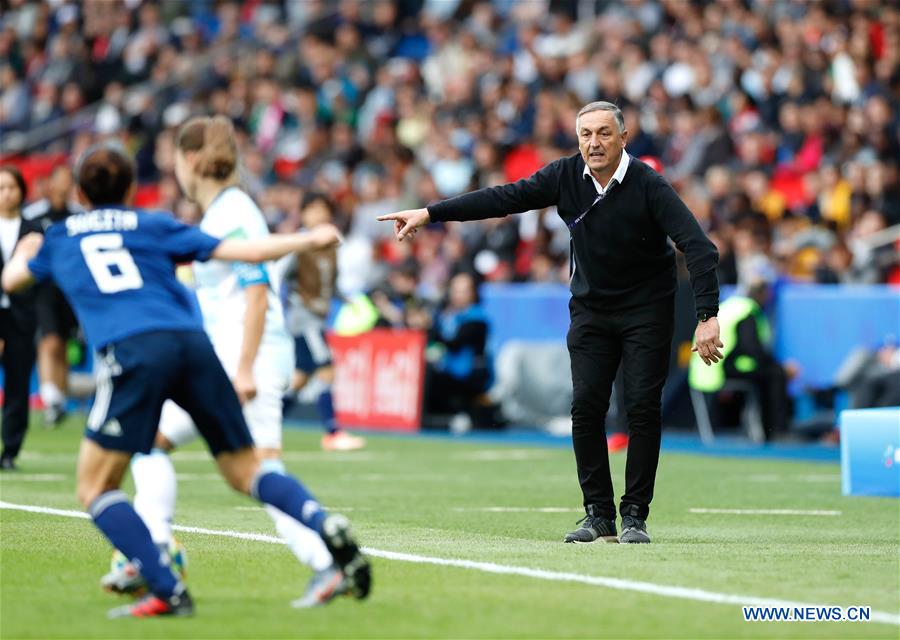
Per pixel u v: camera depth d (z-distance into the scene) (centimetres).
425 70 9012
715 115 6950
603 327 2828
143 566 1908
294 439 6003
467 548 2648
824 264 5934
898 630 1881
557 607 1998
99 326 1934
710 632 1844
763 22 7575
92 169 2002
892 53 6956
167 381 1919
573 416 2844
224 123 2294
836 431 5753
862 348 5541
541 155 7300
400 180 7762
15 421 4281
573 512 3497
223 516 3244
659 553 2578
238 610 1970
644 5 8194
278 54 9656
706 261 2708
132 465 2159
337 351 6831
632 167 2766
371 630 1838
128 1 10681
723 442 5884
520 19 8862
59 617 1914
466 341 6412
